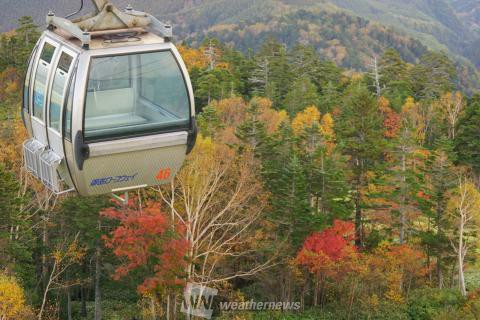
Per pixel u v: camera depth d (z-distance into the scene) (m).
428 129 90.00
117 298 58.25
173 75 10.86
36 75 11.83
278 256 47.09
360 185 57.38
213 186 39.47
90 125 10.64
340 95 100.88
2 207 45.38
